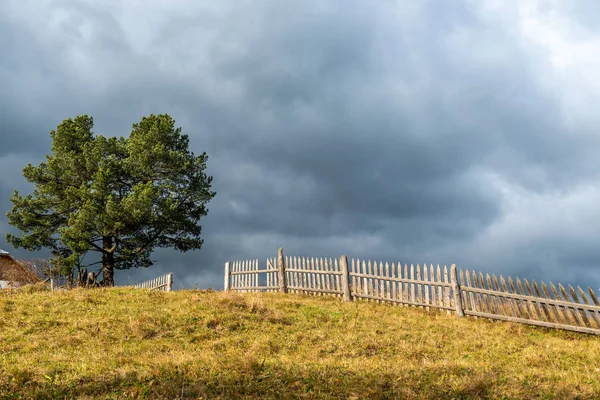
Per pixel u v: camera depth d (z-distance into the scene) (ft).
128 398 22.04
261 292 62.13
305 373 25.52
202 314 39.47
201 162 101.71
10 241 90.99
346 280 58.70
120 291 50.03
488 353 34.60
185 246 101.76
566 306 44.86
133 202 87.56
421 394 23.06
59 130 99.40
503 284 48.70
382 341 35.78
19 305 42.14
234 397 22.50
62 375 24.70
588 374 28.81
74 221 87.04
